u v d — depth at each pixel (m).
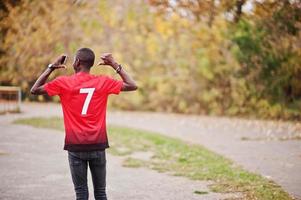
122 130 15.74
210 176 8.90
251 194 7.46
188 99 21.09
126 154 11.66
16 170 9.54
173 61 21.11
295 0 11.07
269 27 14.01
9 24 13.30
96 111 5.34
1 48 15.39
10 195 7.50
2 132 15.07
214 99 20.53
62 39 16.66
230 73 19.66
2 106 22.55
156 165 10.20
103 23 19.81
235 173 9.10
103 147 5.36
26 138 13.91
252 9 12.02
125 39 21.27
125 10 20.89
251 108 19.62
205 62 20.17
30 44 15.12
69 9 15.76
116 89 5.44
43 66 16.88
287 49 16.09
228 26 17.12
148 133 15.06
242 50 17.52
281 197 7.25
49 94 5.33
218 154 11.42
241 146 12.64
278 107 18.70
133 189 7.99
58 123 17.19
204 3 12.20
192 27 19.34
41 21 14.20
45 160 10.68
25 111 21.09
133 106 22.25
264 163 10.23
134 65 21.62
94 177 5.52
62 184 8.34
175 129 16.30
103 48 20.17
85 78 5.40
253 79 18.94
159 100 21.75
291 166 9.89
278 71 17.77
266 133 15.08
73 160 5.35
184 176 9.01
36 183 8.40
